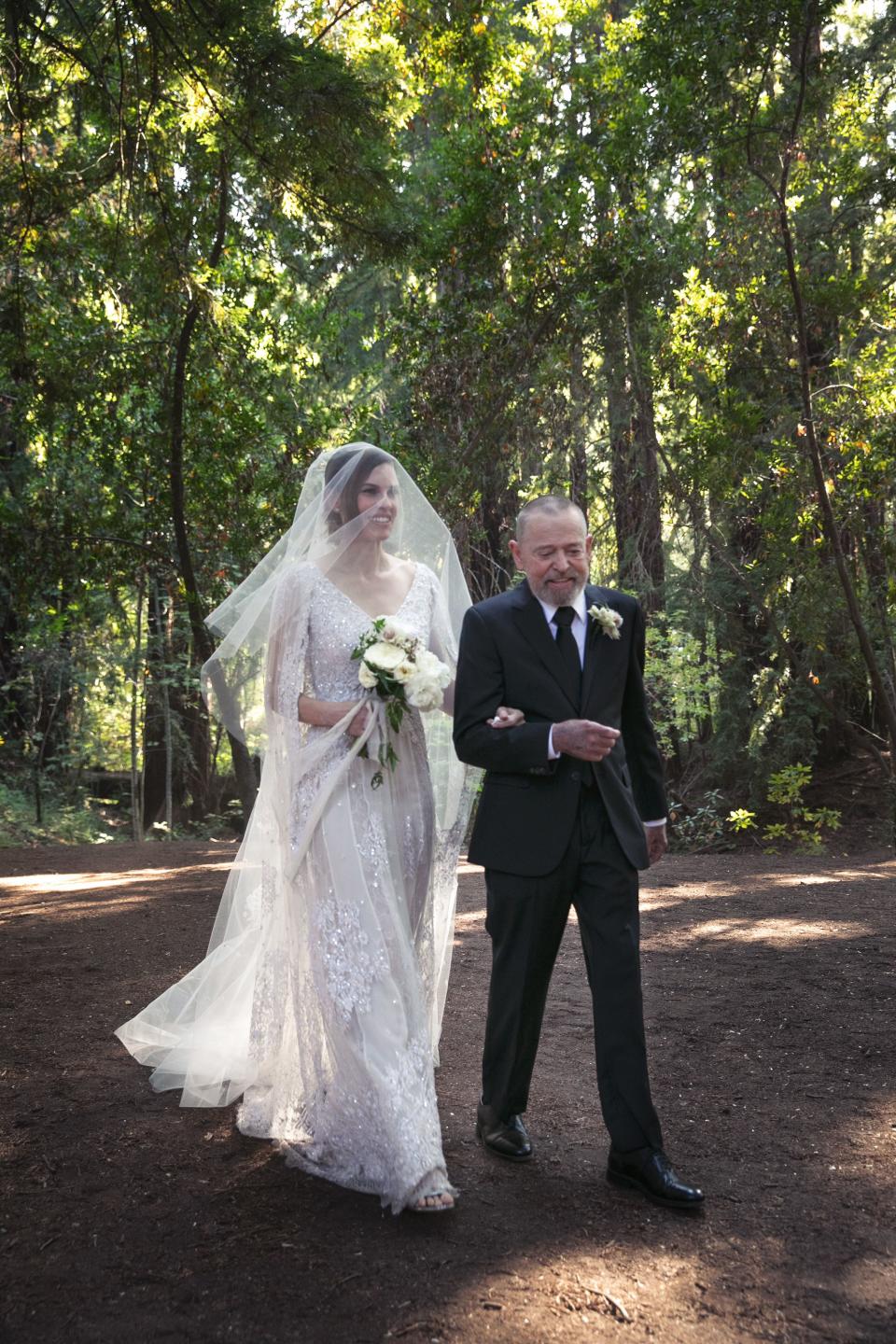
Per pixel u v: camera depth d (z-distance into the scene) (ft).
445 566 13.05
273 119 25.63
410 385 45.93
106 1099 12.84
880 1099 12.80
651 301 45.62
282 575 12.09
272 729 11.83
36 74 28.35
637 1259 9.20
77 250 39.11
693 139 39.86
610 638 11.20
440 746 12.68
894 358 41.16
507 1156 11.24
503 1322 8.22
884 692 44.21
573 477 53.21
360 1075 10.42
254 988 12.03
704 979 18.08
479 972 18.79
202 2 24.43
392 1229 9.70
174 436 42.29
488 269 44.70
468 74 43.75
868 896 25.68
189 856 39.37
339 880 10.99
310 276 53.16
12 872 35.81
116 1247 9.37
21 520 46.01
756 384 45.14
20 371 41.14
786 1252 9.34
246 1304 8.47
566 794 10.78
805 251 43.70
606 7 55.47
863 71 45.75
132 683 62.34
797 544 43.62
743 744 53.31
